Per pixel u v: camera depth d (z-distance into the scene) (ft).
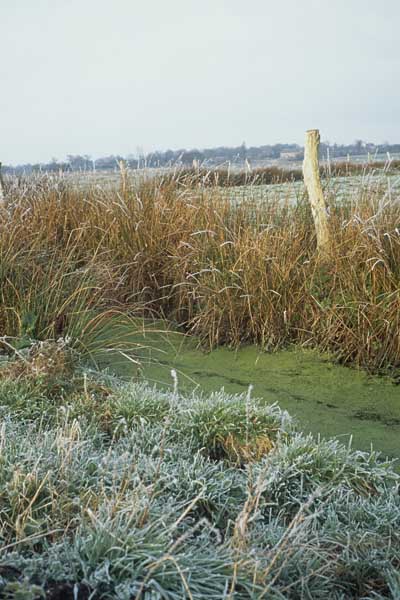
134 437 11.87
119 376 16.29
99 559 7.80
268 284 18.57
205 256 19.71
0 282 17.22
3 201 22.27
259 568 7.97
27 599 6.87
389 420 14.23
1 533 8.10
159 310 21.43
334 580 8.81
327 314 17.84
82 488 9.39
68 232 22.99
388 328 16.78
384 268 17.40
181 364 17.47
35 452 10.01
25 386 13.58
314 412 14.58
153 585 7.42
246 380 16.42
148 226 22.24
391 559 9.21
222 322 18.83
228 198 21.90
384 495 10.98
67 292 17.93
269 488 10.59
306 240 19.94
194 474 10.66
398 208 19.02
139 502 8.66
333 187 21.26
